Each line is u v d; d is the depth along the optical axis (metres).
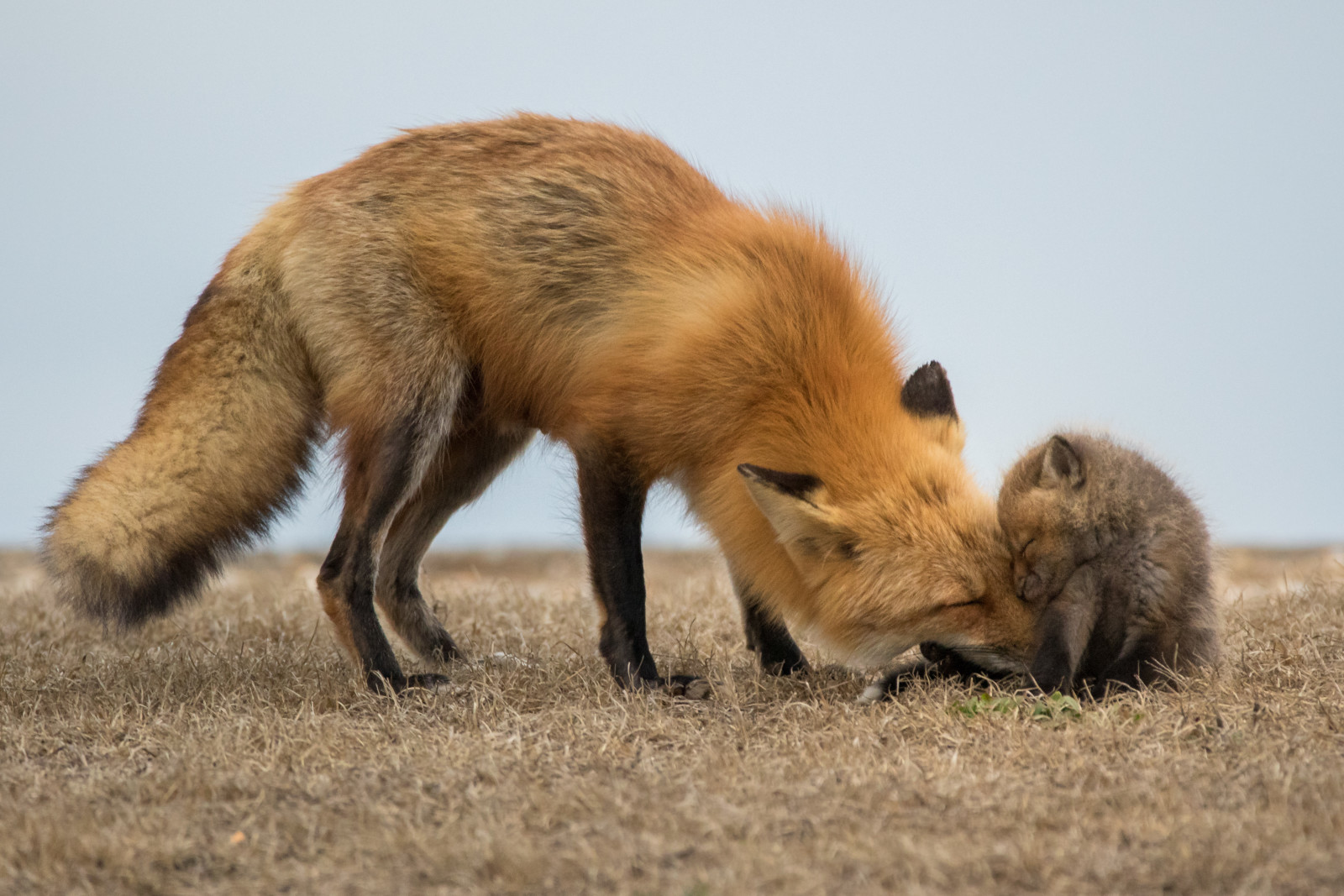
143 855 6.12
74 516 10.73
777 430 9.95
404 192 11.34
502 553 25.31
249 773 7.68
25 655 12.45
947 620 9.34
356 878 5.84
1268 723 8.17
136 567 10.80
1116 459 9.88
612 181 11.21
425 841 6.24
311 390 11.73
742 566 10.43
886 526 9.34
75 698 10.08
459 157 11.48
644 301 10.66
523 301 11.12
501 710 9.50
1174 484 10.24
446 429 11.41
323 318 11.25
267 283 11.54
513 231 11.12
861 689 10.44
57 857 6.16
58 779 7.75
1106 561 9.50
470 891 5.63
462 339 11.39
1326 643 11.02
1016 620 9.28
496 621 14.68
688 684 10.40
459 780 7.39
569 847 6.14
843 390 10.03
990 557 9.30
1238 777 7.03
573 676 10.77
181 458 11.12
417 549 12.80
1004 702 8.69
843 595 9.49
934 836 6.20
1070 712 8.47
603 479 10.62
